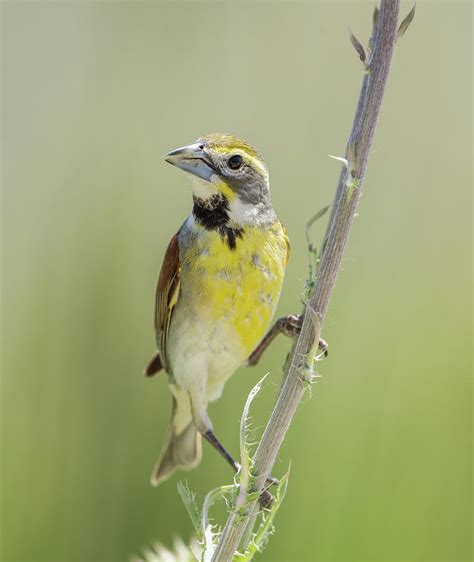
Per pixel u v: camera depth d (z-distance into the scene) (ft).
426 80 41.01
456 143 40.86
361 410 36.63
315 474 34.99
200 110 39.50
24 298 39.17
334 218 15.64
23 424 38.42
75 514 37.22
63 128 40.16
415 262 39.78
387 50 14.74
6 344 39.22
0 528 37.29
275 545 33.99
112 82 40.06
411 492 35.24
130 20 40.19
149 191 38.96
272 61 40.04
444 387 37.73
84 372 38.11
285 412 16.21
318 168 39.17
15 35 41.01
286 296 38.11
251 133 39.27
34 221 39.65
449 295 39.83
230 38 40.14
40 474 37.93
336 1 40.63
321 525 34.19
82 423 37.99
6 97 40.88
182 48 39.93
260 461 16.25
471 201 40.63
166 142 39.24
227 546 16.17
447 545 34.76
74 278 38.68
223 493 16.83
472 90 41.09
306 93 39.65
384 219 39.96
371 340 38.11
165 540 35.60
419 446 36.19
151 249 38.47
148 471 37.22
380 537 34.09
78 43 40.93
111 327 38.22
